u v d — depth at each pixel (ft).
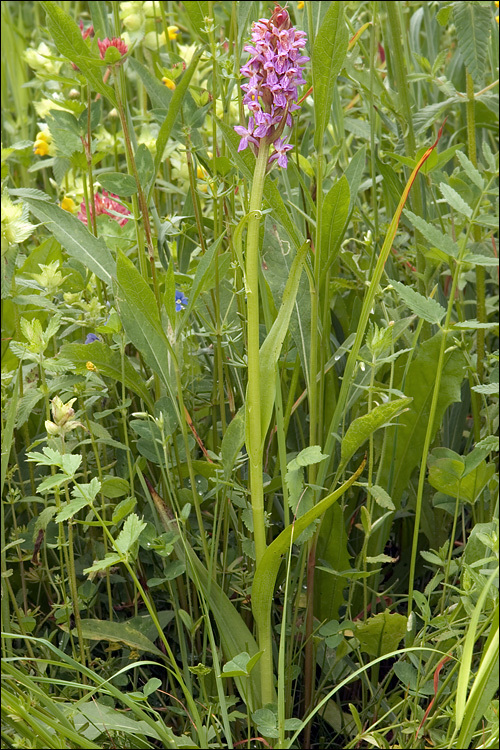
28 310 6.40
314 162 6.46
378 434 5.90
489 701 4.06
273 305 5.55
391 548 6.68
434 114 6.74
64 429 4.69
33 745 4.09
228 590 5.41
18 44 11.63
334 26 4.42
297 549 5.58
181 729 5.16
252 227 4.22
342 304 6.61
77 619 4.97
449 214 7.81
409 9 10.24
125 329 5.08
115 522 4.61
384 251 4.62
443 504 5.45
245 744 4.93
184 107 5.66
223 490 4.92
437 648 5.05
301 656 5.53
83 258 5.27
